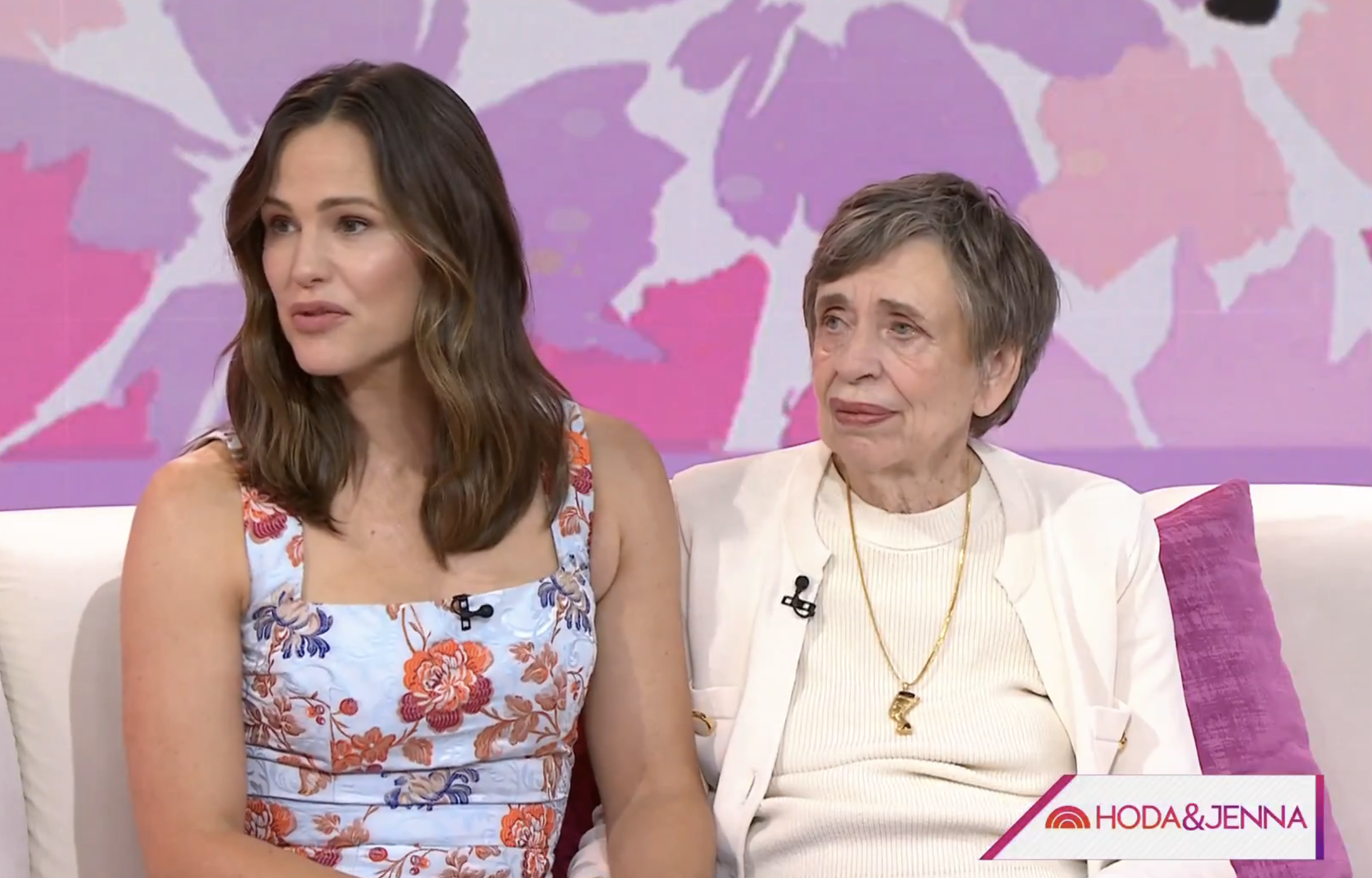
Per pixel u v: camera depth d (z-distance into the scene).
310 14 5.53
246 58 5.53
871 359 3.81
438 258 3.52
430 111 3.57
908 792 3.81
